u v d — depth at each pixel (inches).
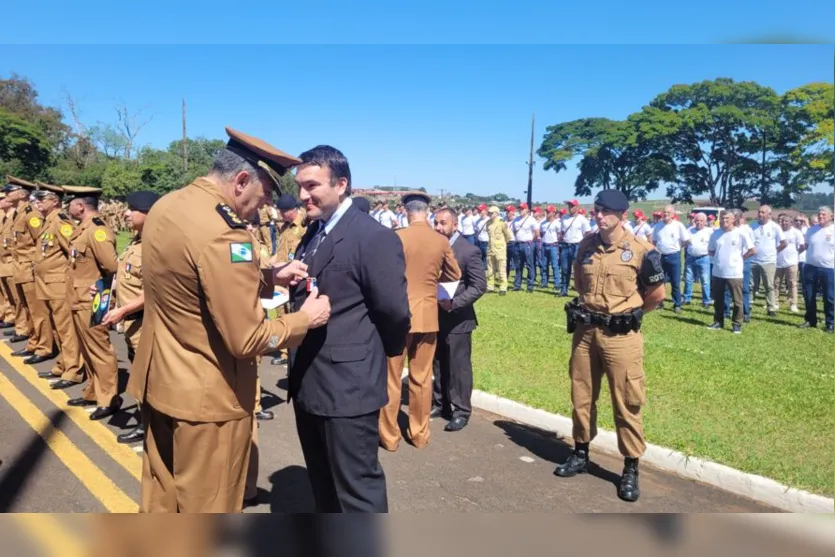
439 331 201.8
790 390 234.5
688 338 345.1
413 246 167.6
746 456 167.5
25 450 173.9
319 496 119.3
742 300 366.6
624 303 151.1
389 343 116.8
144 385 96.9
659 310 448.1
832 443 179.0
